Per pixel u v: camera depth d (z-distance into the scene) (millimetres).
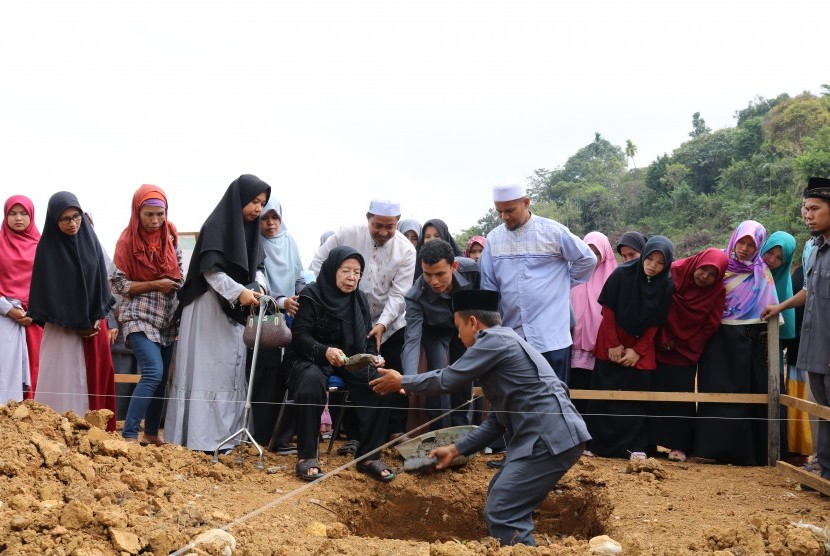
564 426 5012
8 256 6879
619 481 6199
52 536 3879
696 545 4480
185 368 6293
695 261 7094
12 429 5082
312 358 6137
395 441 5746
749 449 6977
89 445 5262
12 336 6793
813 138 48531
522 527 4961
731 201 53719
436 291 6359
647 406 7188
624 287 7156
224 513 4801
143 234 6355
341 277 6242
